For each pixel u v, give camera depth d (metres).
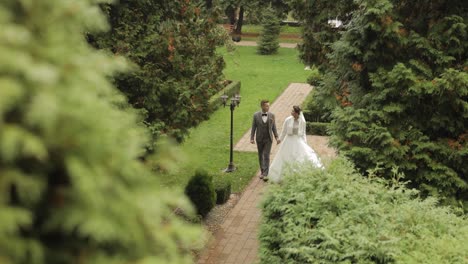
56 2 2.00
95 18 2.10
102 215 1.88
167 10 9.97
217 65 10.79
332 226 5.67
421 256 5.06
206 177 10.71
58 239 1.99
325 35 13.72
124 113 2.32
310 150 12.54
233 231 10.63
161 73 9.32
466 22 8.82
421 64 8.83
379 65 9.13
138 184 2.13
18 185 1.74
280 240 6.34
